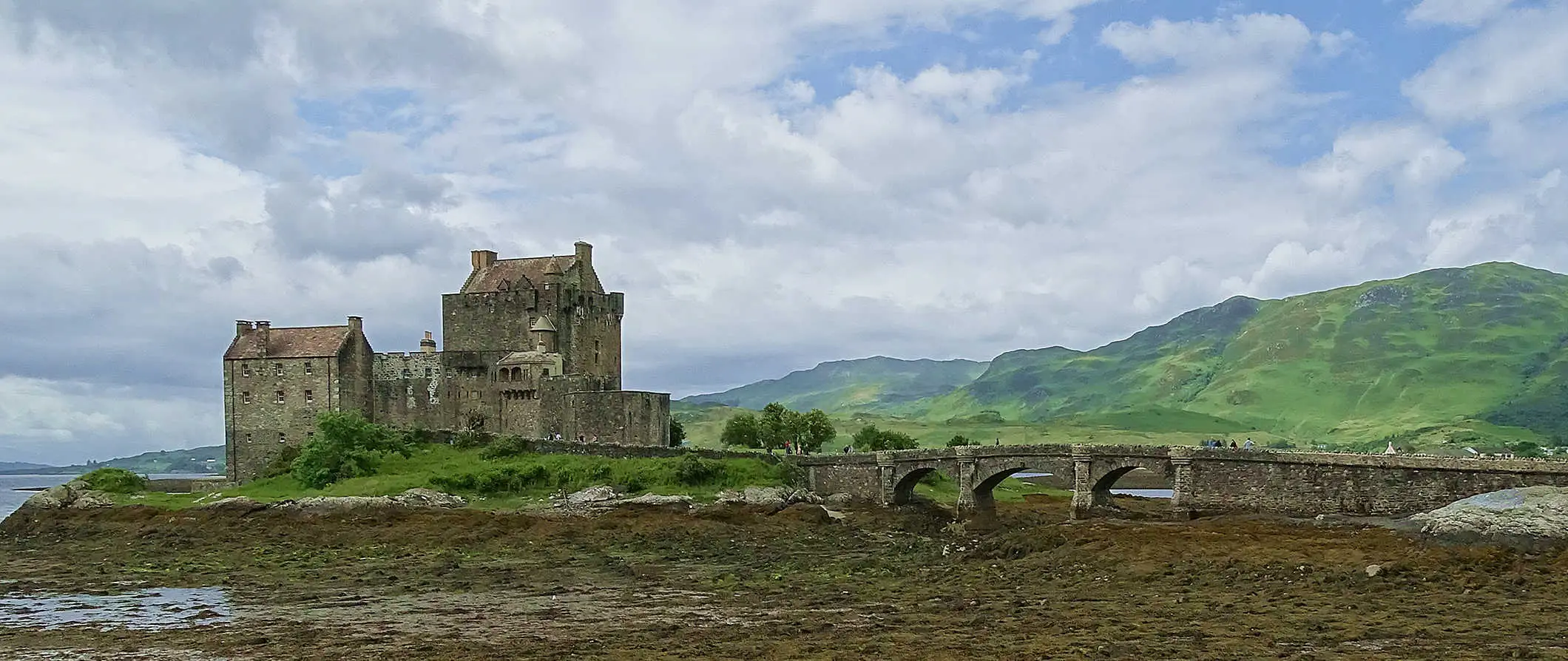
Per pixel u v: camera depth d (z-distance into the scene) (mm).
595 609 72250
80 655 59875
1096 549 85250
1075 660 53219
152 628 67188
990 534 108375
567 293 176500
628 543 108562
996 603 70312
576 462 144375
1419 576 71625
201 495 145750
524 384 165375
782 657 55438
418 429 161500
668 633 62781
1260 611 63875
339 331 169250
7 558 105375
